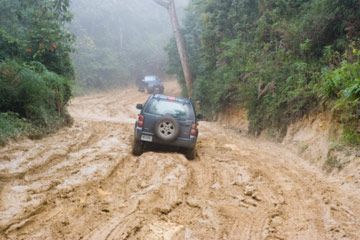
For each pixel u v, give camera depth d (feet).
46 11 51.42
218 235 16.08
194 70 97.04
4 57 43.83
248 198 21.57
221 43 69.36
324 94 34.32
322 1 41.75
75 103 93.81
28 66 41.37
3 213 16.94
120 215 17.62
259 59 54.65
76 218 17.07
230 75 61.46
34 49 48.49
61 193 20.29
